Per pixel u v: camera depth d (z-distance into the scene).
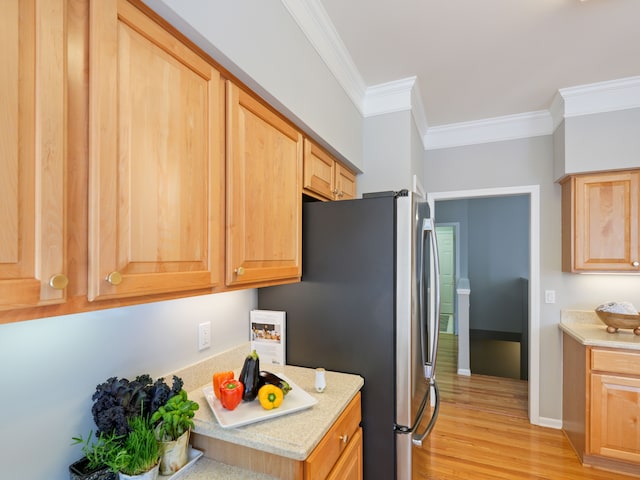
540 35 1.84
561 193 2.80
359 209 1.54
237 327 1.62
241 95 1.13
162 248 0.82
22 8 0.55
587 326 2.62
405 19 1.70
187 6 0.84
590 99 2.43
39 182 0.57
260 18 1.18
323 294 1.59
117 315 1.07
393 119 2.37
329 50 1.79
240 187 1.12
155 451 0.90
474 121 3.03
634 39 1.87
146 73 0.78
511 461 2.27
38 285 0.57
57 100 0.59
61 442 0.91
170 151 0.84
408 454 1.42
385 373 1.47
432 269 1.87
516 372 4.15
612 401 2.14
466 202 5.77
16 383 0.81
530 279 2.89
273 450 0.96
